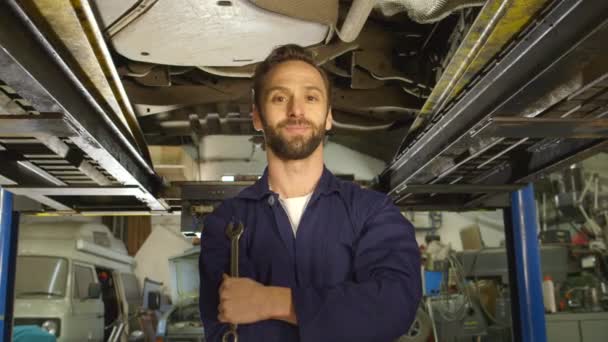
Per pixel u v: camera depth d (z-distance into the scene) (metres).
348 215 1.21
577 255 6.66
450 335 5.77
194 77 3.79
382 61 3.32
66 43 1.93
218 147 6.19
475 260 6.49
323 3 2.36
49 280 6.00
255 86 1.25
